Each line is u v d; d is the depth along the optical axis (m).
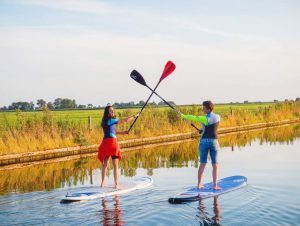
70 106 137.00
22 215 8.16
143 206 8.77
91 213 8.26
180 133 26.97
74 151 20.62
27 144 19.39
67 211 8.44
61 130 22.39
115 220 7.76
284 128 32.84
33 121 22.17
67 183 12.07
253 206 8.63
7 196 10.08
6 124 22.47
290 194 9.77
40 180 12.84
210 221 7.59
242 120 33.94
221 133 29.80
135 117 11.43
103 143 10.83
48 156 19.52
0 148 18.33
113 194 10.00
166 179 12.14
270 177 12.15
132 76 11.91
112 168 15.24
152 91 11.68
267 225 7.32
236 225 7.34
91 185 11.54
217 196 9.59
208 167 14.41
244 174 12.77
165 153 19.11
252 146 20.47
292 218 7.74
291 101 47.19
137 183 11.19
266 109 39.94
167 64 11.84
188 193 9.66
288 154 17.30
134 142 23.39
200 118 10.02
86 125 24.44
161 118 27.92
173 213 8.15
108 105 10.85
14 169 16.00
